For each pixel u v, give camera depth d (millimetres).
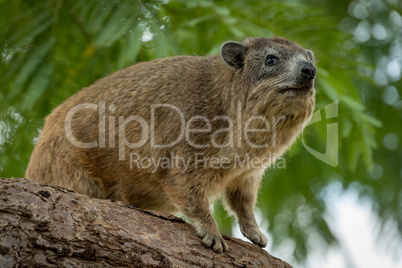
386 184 17312
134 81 11273
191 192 10266
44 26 12906
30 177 11703
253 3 13945
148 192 11242
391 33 18141
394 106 17438
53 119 11680
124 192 11328
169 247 8422
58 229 7578
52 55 12938
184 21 13617
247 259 9156
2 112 13219
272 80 10477
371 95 17219
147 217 8703
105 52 13141
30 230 7395
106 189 11383
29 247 7328
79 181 11141
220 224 14805
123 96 11141
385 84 17516
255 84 10680
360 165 16750
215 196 10820
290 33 13930
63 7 13117
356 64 14188
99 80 11883
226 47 10984
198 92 10734
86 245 7699
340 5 18391
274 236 16453
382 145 17375
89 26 12430
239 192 11227
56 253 7477
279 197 16656
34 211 7512
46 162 11359
